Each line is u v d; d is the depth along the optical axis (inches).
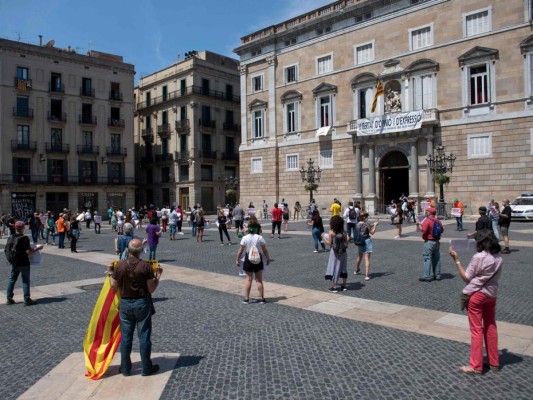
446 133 1317.7
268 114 1782.7
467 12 1277.1
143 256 721.0
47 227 971.9
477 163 1262.3
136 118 2603.3
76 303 405.4
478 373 229.8
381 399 205.6
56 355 272.4
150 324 239.9
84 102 2137.1
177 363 253.1
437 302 380.5
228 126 2426.2
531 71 1171.3
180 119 2330.2
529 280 452.4
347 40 1541.6
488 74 1240.2
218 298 414.3
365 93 1502.2
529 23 1170.6
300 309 369.7
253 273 402.3
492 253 231.6
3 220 1283.2
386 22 1444.4
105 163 2197.3
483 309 234.7
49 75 2028.8
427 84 1358.3
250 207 1343.5
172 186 2370.8
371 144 1465.3
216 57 2436.0
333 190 1581.0
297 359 255.9
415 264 567.8
